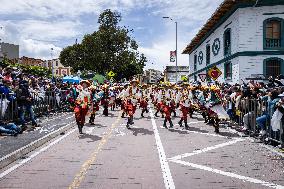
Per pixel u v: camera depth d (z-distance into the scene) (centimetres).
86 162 796
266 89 1303
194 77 4247
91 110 1301
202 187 607
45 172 708
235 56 2381
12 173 700
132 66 7669
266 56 2275
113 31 6109
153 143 1050
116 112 2184
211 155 880
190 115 1820
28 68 3750
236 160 824
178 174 695
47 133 1170
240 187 609
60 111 2116
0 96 1223
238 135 1223
